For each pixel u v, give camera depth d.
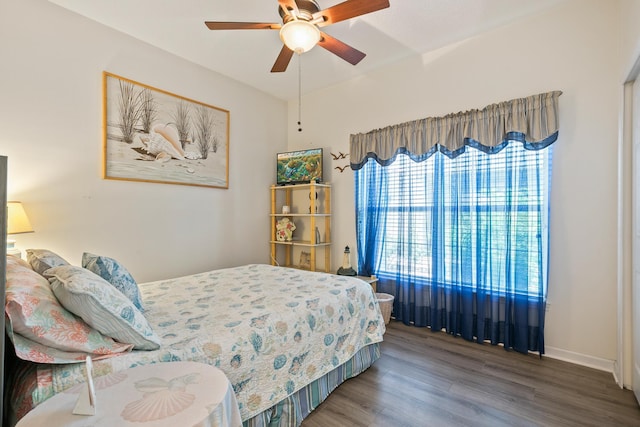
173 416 0.81
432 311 2.86
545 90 2.34
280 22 2.44
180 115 2.97
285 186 3.74
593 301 2.18
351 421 1.63
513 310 2.45
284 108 4.14
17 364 1.12
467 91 2.70
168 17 2.38
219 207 3.34
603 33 2.14
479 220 2.59
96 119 2.44
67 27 2.29
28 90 2.13
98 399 0.88
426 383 1.99
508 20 2.45
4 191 0.87
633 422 1.61
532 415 1.67
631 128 1.90
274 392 1.49
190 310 1.69
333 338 1.86
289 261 4.14
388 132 3.14
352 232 3.53
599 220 2.15
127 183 2.62
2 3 2.02
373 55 2.97
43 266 1.48
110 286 1.22
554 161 2.31
